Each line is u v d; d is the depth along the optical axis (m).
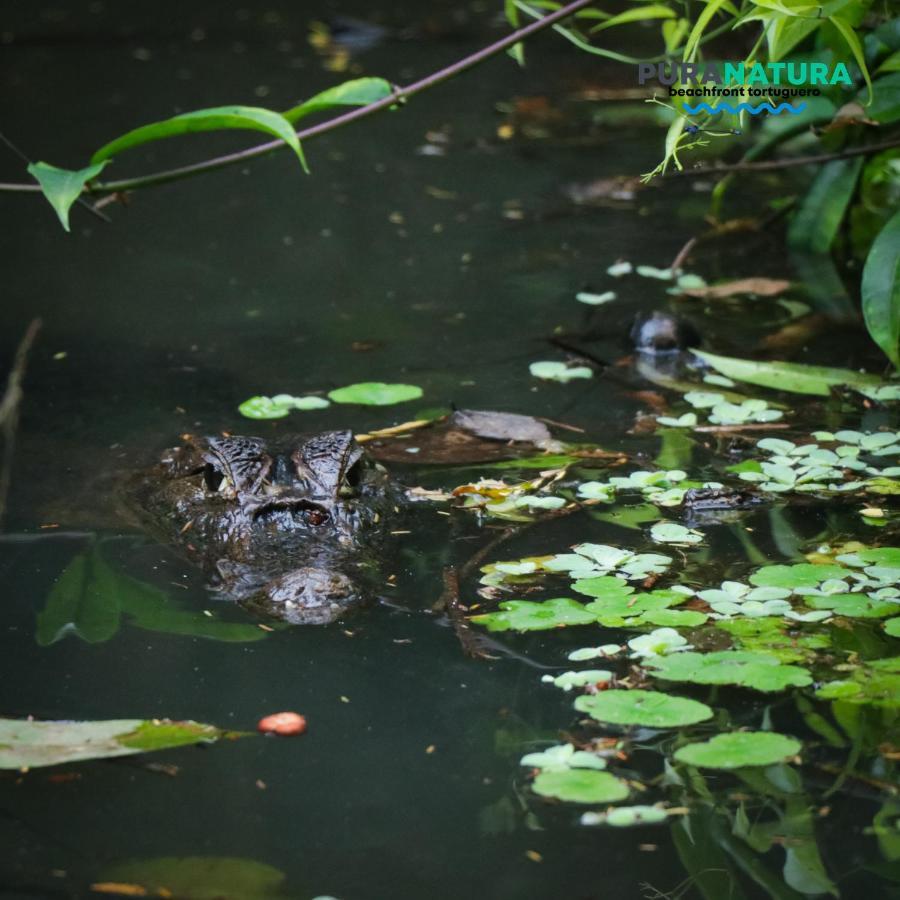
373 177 11.48
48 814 3.53
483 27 17.47
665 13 7.25
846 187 9.31
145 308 8.48
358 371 7.43
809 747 3.80
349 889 3.20
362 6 18.97
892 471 5.82
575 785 3.57
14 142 11.75
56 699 4.12
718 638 4.41
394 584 4.96
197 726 3.89
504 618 4.56
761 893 3.19
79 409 6.92
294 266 9.30
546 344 7.84
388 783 3.66
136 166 11.37
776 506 5.65
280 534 5.27
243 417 6.77
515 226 10.14
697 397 6.91
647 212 10.47
